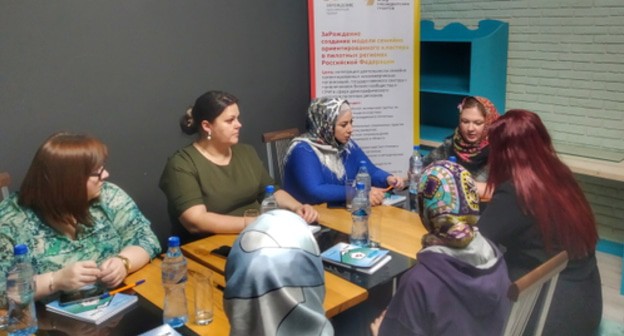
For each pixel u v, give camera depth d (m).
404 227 2.32
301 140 2.82
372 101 3.70
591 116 3.63
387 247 2.11
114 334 1.58
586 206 1.77
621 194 3.52
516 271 1.71
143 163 3.09
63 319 1.65
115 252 1.99
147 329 1.60
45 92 2.69
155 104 3.07
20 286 1.63
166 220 3.23
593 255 1.80
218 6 3.22
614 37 3.42
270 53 3.52
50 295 1.76
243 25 3.35
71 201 1.84
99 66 2.84
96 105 2.86
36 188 1.84
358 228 2.15
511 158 1.79
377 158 3.79
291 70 3.65
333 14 3.54
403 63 3.68
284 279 0.89
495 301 1.39
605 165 3.30
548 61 3.75
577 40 3.58
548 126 3.84
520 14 3.82
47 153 1.83
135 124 3.02
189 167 2.43
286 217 0.99
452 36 3.93
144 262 1.98
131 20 2.90
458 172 1.46
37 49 2.63
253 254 0.92
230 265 0.95
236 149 2.65
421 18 4.45
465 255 1.40
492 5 3.97
